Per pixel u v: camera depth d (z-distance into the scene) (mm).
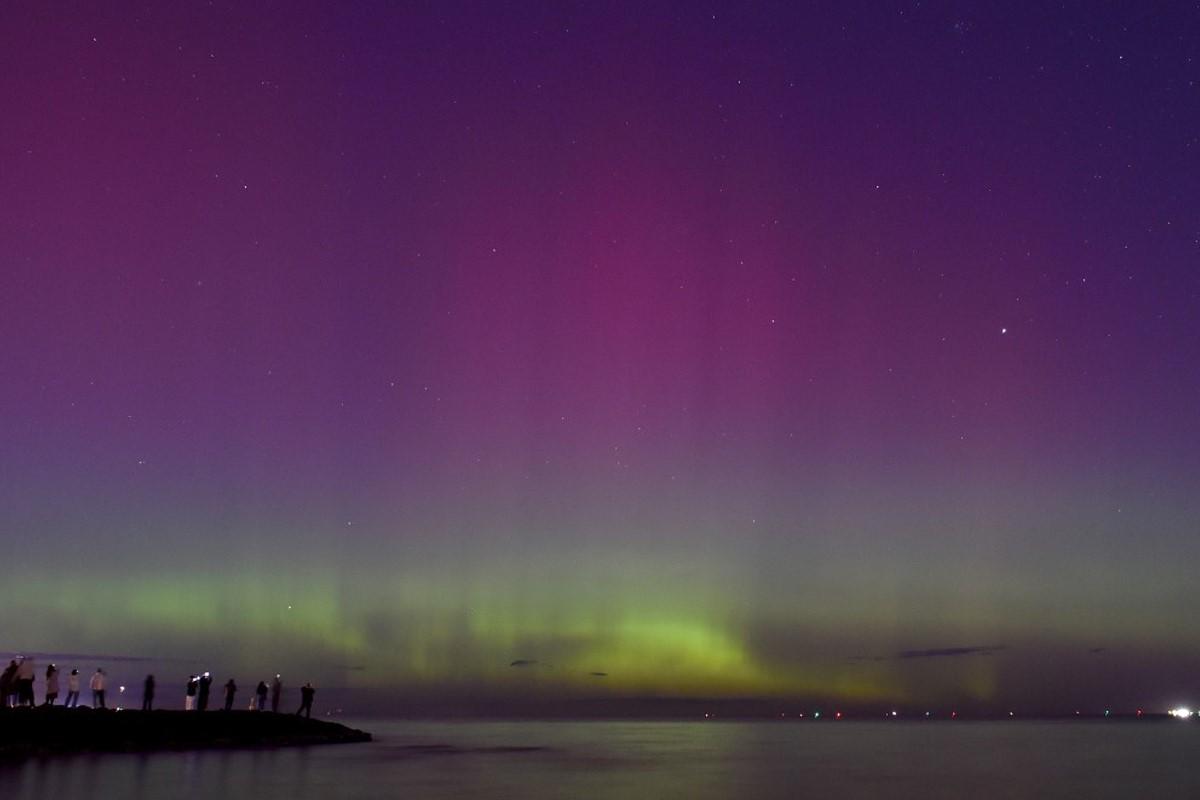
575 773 34938
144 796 22703
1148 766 42031
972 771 38312
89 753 36281
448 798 24312
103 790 23906
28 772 28578
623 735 92812
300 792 24531
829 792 28594
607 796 26156
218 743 42500
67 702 40469
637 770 37094
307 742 47969
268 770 30781
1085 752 55844
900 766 41469
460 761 40719
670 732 109000
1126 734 102125
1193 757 49844
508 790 27516
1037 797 27516
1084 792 29172
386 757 40156
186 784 25547
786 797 26750
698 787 29500
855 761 45094
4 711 37438
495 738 76562
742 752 53938
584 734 95125
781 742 73125
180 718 42781
